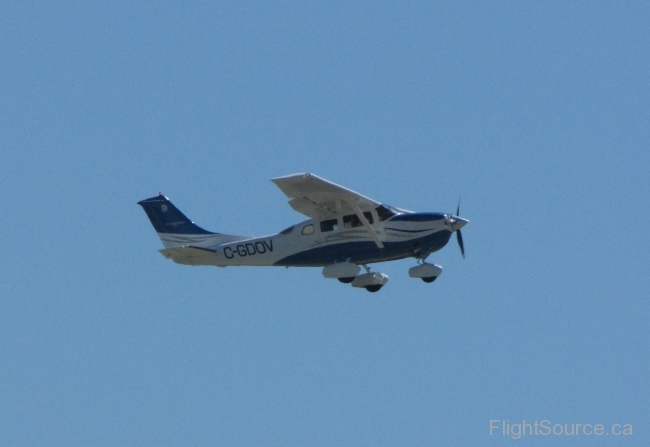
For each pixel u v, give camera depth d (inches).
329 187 3754.9
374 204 3969.0
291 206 3924.7
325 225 4035.4
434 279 3996.1
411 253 3991.1
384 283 4153.5
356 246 3986.2
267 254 4126.5
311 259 4065.0
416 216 3971.5
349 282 4148.6
